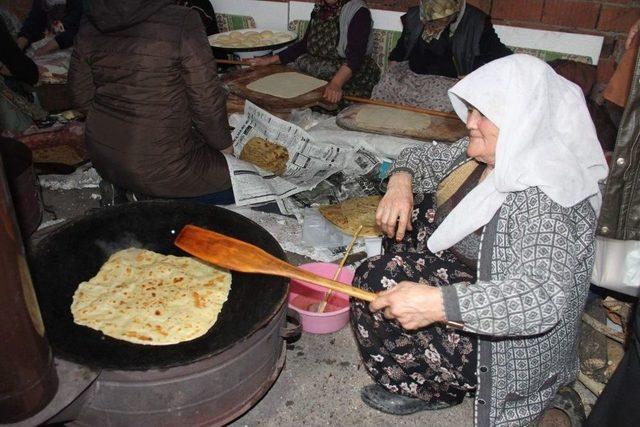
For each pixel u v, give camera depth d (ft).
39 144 9.23
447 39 9.61
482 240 4.05
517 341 4.21
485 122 3.90
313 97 9.74
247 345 4.19
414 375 5.04
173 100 6.71
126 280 5.32
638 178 4.66
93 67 6.76
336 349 6.13
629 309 6.16
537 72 3.73
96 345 4.56
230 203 8.22
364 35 10.24
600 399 4.26
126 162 7.02
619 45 9.84
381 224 5.19
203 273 5.52
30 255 4.99
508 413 4.58
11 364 3.39
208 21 12.35
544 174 3.67
